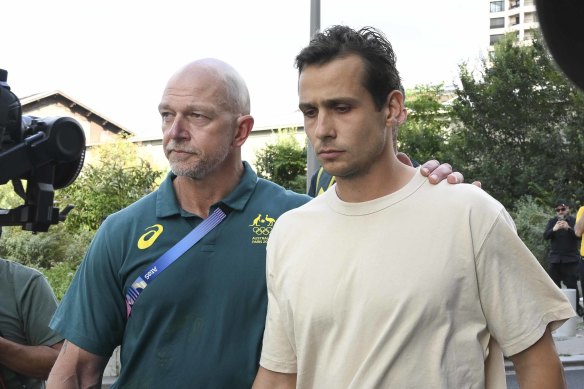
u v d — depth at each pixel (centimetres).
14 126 218
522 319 199
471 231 200
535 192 2492
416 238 201
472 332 200
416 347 196
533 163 2502
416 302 196
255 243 266
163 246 268
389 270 200
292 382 225
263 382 227
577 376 948
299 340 211
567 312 204
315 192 348
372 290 199
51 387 270
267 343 227
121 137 2528
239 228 268
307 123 211
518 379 207
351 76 200
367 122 203
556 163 2480
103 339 273
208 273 264
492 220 201
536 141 2486
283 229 222
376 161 208
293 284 212
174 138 265
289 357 223
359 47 202
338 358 203
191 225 270
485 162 2567
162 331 264
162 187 277
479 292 201
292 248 217
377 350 197
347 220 210
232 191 273
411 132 2941
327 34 207
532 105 2544
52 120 225
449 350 197
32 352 297
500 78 2570
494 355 208
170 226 270
